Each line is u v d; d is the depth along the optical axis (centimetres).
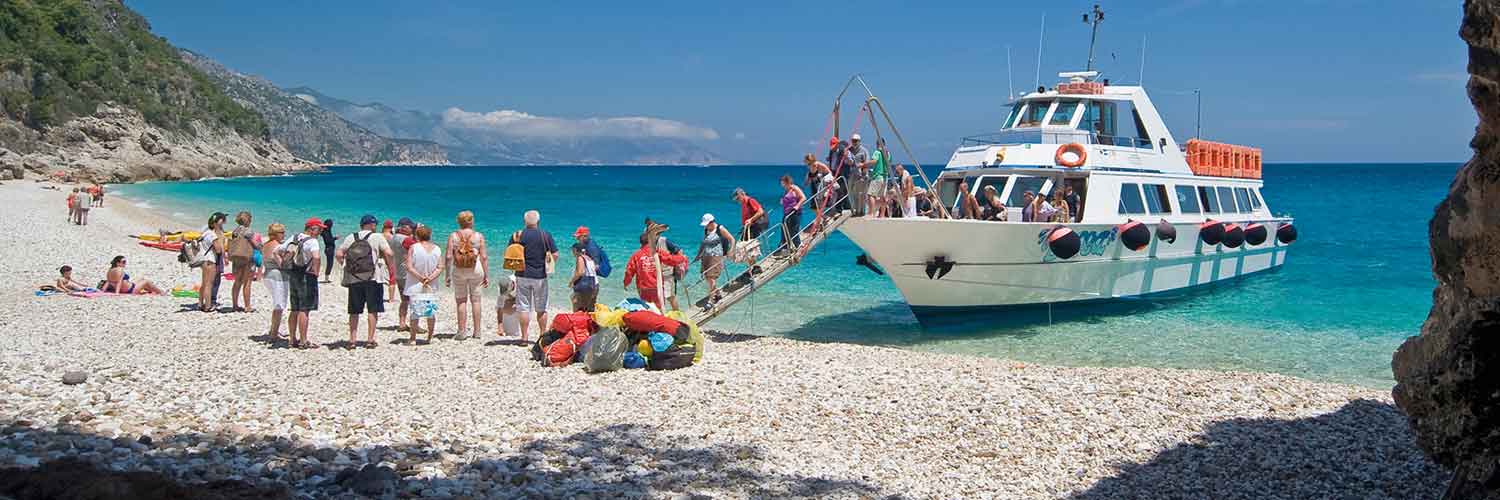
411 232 1631
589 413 876
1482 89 483
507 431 794
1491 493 548
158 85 14538
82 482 480
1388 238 3259
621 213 5150
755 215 1473
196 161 12081
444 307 1692
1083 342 1469
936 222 1441
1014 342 1472
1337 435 840
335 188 9238
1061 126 1778
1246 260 2147
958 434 835
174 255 2452
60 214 4131
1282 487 709
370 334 1181
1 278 1816
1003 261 1544
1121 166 1752
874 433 834
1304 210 4944
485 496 586
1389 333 1533
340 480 584
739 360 1171
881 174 1455
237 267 1466
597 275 1213
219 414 771
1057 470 746
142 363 1008
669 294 1388
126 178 9988
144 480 502
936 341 1477
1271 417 898
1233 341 1470
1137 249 1684
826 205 1481
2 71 10394
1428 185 8562
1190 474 739
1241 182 2183
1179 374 1098
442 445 723
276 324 1187
